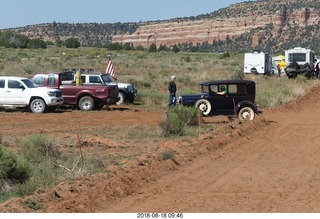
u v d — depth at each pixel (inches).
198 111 1025.5
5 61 3164.4
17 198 474.3
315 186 560.4
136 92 1545.3
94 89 1325.0
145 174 593.3
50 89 1273.4
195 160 697.6
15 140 828.0
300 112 1291.8
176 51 6525.6
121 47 6279.5
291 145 821.2
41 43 5664.4
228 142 836.6
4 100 1267.2
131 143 820.6
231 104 1074.7
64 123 1076.5
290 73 2485.2
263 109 1346.0
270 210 468.1
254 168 652.1
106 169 601.6
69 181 549.3
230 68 3152.1
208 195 522.9
